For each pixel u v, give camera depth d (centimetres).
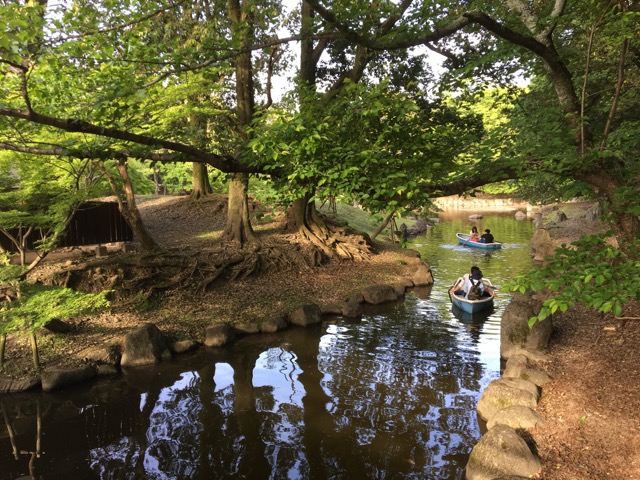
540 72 782
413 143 512
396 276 1628
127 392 816
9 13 326
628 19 482
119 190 1288
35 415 739
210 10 1423
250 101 1418
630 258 434
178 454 612
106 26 521
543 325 821
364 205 501
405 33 657
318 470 565
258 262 1456
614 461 482
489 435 539
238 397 782
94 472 579
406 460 580
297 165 500
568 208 3569
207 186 2142
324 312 1265
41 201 955
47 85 497
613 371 645
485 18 550
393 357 952
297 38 651
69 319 1034
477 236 2491
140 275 1208
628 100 955
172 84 873
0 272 838
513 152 515
